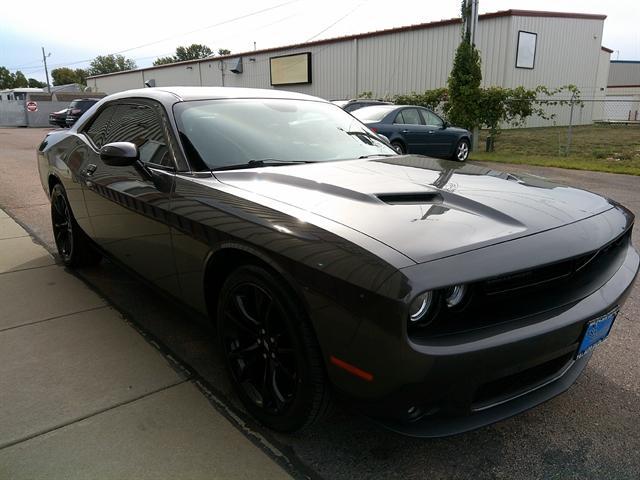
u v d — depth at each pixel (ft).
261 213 6.99
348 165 9.38
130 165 9.55
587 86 88.43
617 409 8.00
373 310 5.41
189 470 6.65
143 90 11.24
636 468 6.73
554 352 6.26
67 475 6.52
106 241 11.56
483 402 6.15
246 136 9.78
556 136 66.49
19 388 8.47
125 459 6.82
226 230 7.22
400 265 5.43
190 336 10.42
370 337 5.50
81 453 6.93
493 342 5.65
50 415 7.75
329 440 7.30
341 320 5.77
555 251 6.22
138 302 12.06
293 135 10.42
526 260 5.92
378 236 5.95
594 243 6.70
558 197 7.89
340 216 6.56
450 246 5.81
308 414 6.68
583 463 6.84
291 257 6.23
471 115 50.31
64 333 10.46
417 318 5.50
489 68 75.20
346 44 85.81
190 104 10.04
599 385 8.66
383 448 7.15
